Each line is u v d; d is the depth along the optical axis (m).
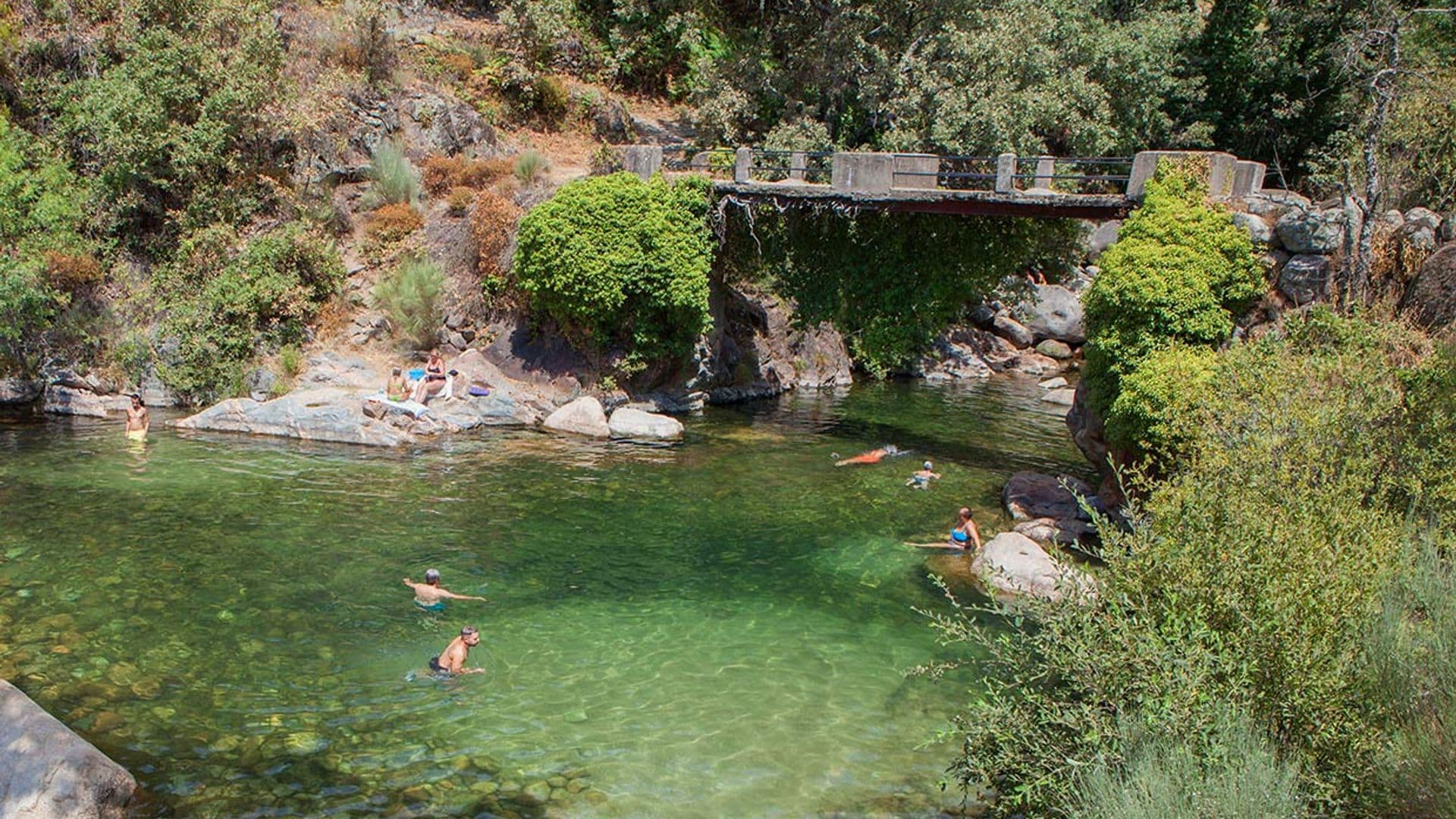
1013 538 14.89
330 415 20.42
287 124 25.20
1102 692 7.15
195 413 21.95
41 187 23.00
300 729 9.62
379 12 28.77
